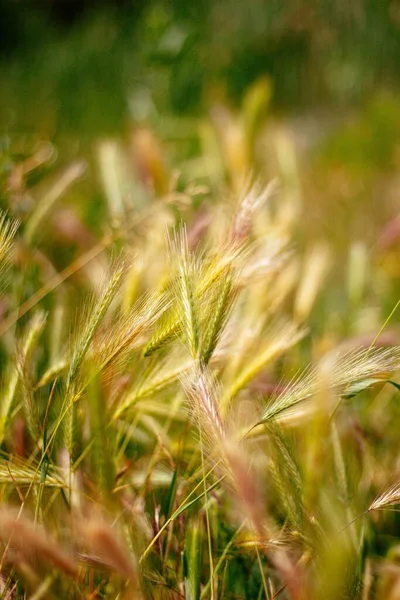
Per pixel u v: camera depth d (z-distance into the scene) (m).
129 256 0.87
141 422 1.04
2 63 4.84
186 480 0.92
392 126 2.74
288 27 3.87
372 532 0.96
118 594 0.84
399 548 0.93
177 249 0.86
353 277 1.33
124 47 4.21
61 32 5.30
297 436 0.97
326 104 3.71
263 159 2.07
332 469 0.98
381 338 1.08
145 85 2.38
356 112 3.42
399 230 1.38
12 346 1.06
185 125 2.18
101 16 5.14
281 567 0.83
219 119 1.72
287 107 3.71
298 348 1.14
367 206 2.06
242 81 3.67
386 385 1.15
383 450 1.07
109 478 0.87
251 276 0.95
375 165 2.54
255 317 1.04
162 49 2.28
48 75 4.28
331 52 3.78
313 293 1.12
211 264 0.86
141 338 0.88
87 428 0.96
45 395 1.04
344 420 1.05
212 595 0.83
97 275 1.14
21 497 0.87
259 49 3.81
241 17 3.96
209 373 0.84
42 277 1.24
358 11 3.79
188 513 0.92
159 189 1.27
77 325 0.90
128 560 0.77
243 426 0.89
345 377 0.83
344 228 1.89
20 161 1.18
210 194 1.47
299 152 2.77
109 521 0.87
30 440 0.99
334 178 2.35
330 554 0.77
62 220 1.28
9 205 1.10
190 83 2.54
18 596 0.87
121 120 3.25
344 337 1.29
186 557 0.86
